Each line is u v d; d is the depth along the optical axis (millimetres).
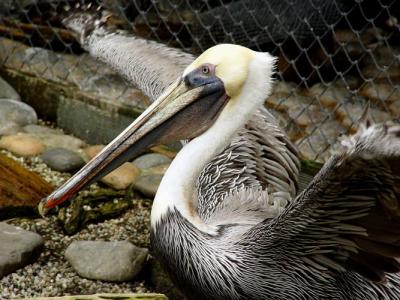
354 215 1483
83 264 2000
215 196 1770
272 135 1862
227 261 1590
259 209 1711
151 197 2301
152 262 2012
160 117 1657
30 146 2482
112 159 1653
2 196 2213
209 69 1653
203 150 1654
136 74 2002
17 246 2020
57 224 2184
